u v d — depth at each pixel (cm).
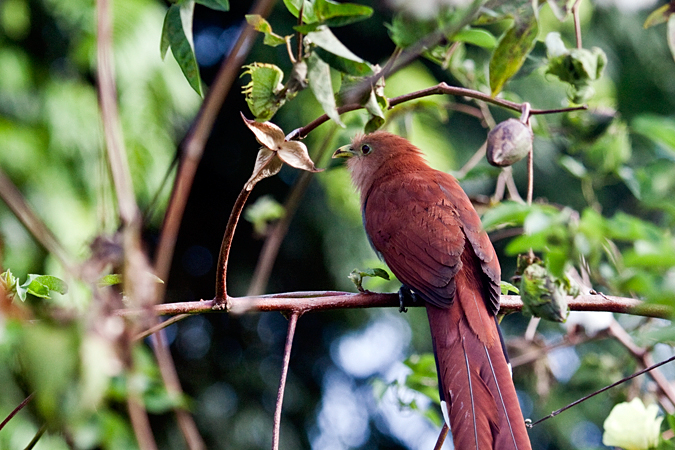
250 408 1839
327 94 516
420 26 538
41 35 1359
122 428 615
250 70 528
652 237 364
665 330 368
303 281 1809
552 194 1780
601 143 830
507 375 663
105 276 459
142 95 1307
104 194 372
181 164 400
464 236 771
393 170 941
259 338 1934
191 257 1902
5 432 948
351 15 504
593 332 893
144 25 1320
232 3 1775
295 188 787
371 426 1900
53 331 320
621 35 1469
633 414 623
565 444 1594
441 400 659
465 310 714
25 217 334
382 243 802
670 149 393
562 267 391
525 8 558
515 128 598
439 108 930
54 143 1280
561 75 627
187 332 1900
